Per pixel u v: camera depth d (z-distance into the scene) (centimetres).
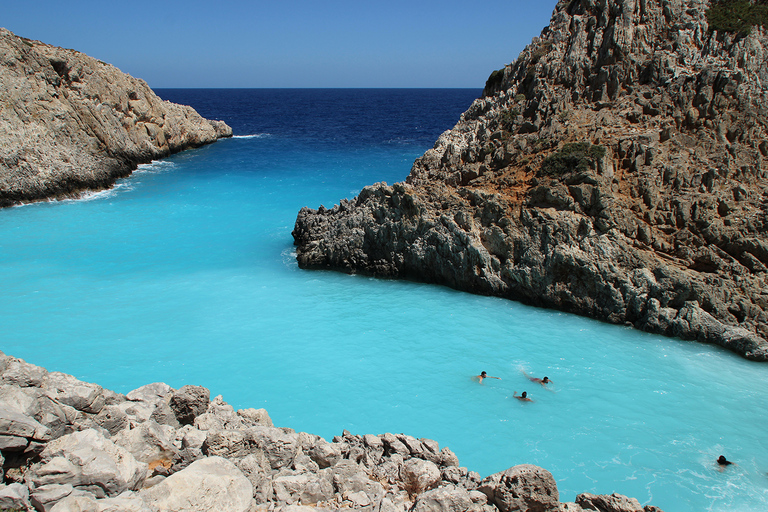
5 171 4538
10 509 800
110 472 886
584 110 3066
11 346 2231
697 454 1630
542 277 2664
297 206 4631
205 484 908
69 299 2734
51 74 5247
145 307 2662
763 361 2161
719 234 2442
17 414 941
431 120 13775
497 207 2817
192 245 3641
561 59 3319
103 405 1175
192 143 8175
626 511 1016
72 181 4966
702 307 2364
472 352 2250
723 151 2641
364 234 3175
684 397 1933
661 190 2616
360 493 1069
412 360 2181
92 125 5566
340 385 1991
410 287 2989
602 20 3234
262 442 1123
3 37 4888
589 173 2667
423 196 3088
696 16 3095
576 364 2156
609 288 2509
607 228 2583
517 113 3266
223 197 4956
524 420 1794
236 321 2525
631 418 1808
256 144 8625
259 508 961
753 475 1538
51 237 3756
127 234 3847
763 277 2347
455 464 1255
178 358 2170
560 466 1570
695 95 2820
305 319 2562
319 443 1221
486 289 2839
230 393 1925
